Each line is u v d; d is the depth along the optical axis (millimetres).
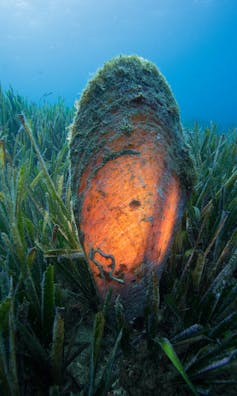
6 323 292
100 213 302
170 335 376
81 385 327
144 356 338
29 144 1055
